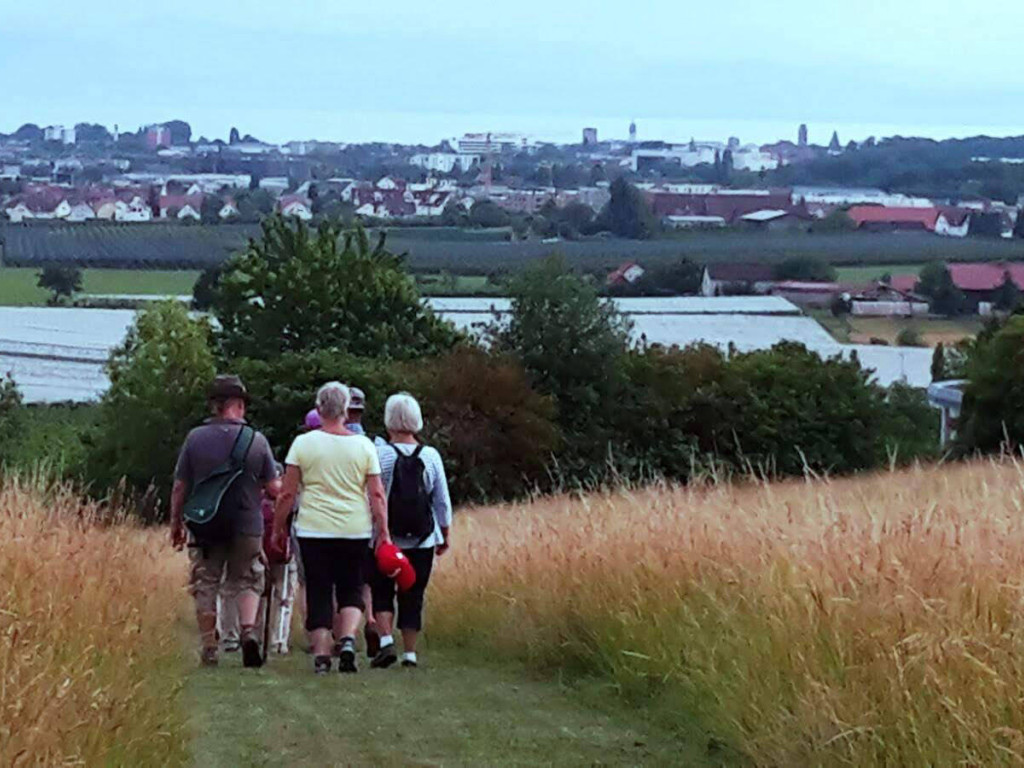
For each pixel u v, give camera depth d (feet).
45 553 91.15
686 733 88.89
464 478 544.62
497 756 83.46
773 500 110.22
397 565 115.55
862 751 70.44
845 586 82.28
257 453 118.21
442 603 140.36
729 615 91.30
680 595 103.14
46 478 117.39
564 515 141.08
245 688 106.01
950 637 69.87
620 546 119.14
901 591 77.10
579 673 113.60
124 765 65.10
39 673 64.08
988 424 536.42
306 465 115.75
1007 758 63.21
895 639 73.67
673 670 96.22
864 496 105.40
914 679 70.33
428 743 86.69
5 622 70.74
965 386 550.77
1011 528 84.53
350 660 115.34
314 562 115.75
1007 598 74.95
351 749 84.38
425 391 552.41
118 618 87.35
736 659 86.22
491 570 140.15
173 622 127.44
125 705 70.54
